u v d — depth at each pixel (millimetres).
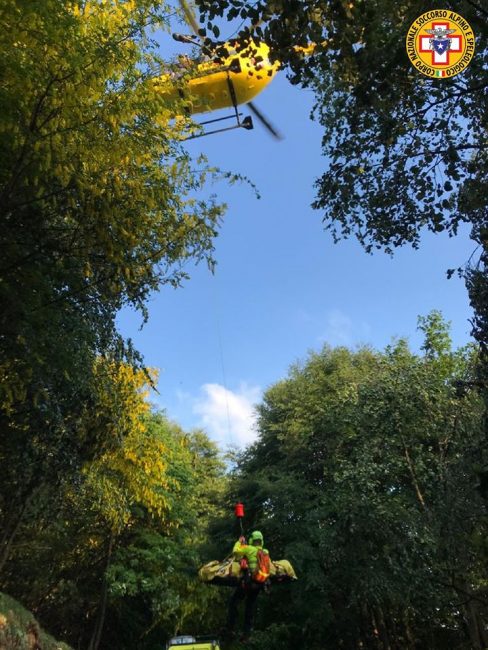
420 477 15352
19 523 10172
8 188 5672
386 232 8008
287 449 23172
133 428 14062
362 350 26172
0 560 9961
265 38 5234
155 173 6520
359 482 15961
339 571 17391
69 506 14688
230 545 22688
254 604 7648
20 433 8781
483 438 11508
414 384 16516
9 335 6445
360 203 7949
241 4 5047
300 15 5066
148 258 7336
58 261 6973
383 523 15398
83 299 7914
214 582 7648
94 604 21125
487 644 15344
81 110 5402
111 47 5230
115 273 7234
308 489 20750
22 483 9250
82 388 8734
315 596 18844
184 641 12641
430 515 13781
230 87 10562
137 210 6594
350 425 18438
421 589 14906
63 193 6383
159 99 5902
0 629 5594
